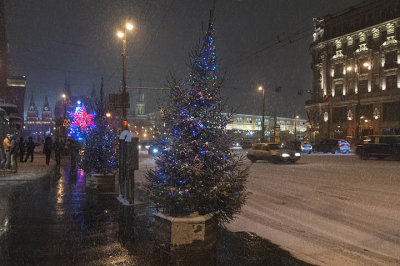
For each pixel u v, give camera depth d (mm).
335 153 35812
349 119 54344
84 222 5840
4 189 9703
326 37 59094
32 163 20859
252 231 5680
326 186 10906
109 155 10125
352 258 4422
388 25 48375
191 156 4723
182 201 4477
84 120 11336
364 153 25156
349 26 54812
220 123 4930
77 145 14078
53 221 5891
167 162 4801
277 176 13883
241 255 4422
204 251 4309
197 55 5062
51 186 10430
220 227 5590
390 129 48594
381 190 9984
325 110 59156
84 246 4527
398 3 47156
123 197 7098
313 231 5727
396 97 47469
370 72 51438
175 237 4203
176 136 4809
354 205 7883
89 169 10375
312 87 63094
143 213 6430
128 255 4223
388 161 22828
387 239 5305
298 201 8453
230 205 4949
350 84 55094
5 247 4430
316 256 4465
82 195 8781
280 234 5516
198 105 4910
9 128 22625
